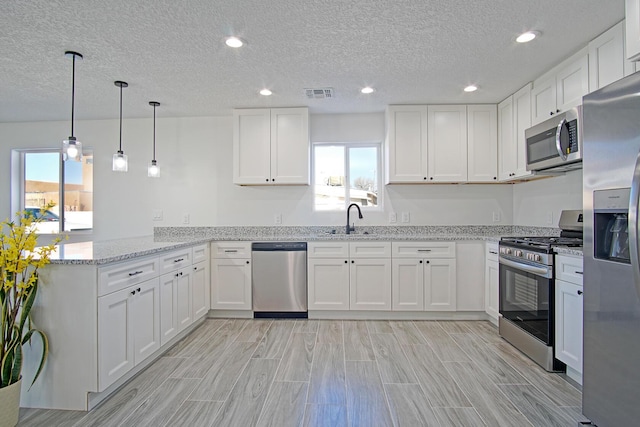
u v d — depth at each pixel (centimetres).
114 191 399
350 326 320
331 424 172
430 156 356
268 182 362
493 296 312
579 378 209
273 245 343
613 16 199
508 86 308
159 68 262
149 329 235
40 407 188
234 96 327
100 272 187
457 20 202
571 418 175
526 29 212
